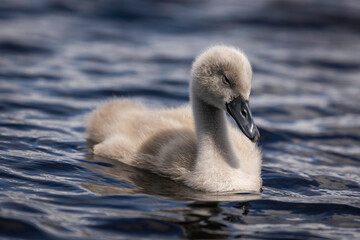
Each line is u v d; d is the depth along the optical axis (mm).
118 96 17625
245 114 10617
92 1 30750
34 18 26906
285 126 16188
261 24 29484
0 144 12477
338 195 11008
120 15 28891
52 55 21797
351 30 29328
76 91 17750
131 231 8625
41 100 16531
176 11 30625
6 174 10680
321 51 25953
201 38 26359
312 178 12141
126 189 10555
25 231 8383
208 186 10953
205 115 11398
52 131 14031
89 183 10680
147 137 12398
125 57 22609
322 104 18594
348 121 16984
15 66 19938
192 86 11547
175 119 13055
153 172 11812
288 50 25750
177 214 9414
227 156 11406
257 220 9430
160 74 20562
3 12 27250
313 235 8867
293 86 20625
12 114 15008
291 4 33031
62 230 8492
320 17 30984
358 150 14570
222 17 30141
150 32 26766
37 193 9898
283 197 10711
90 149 12977
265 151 14164
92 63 21297
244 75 10781
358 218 9734
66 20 27266
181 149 11719
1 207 9094
